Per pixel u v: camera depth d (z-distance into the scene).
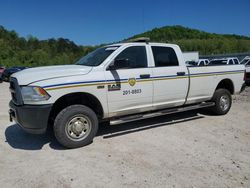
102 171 3.91
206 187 3.44
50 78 4.57
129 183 3.55
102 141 5.21
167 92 5.93
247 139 5.27
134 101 5.44
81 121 4.88
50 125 5.88
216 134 5.59
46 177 3.75
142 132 5.76
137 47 5.56
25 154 4.61
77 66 5.20
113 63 5.17
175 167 4.01
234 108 8.23
